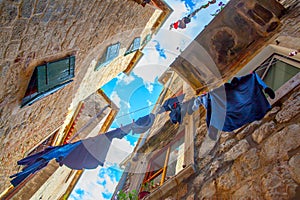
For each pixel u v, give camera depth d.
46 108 4.84
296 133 2.23
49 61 3.87
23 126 4.29
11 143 4.21
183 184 3.17
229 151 2.91
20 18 2.81
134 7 6.55
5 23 2.62
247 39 4.97
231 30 5.01
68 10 3.70
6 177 4.71
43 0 3.02
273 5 4.78
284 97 2.83
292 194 1.85
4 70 2.95
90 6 4.33
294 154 2.09
